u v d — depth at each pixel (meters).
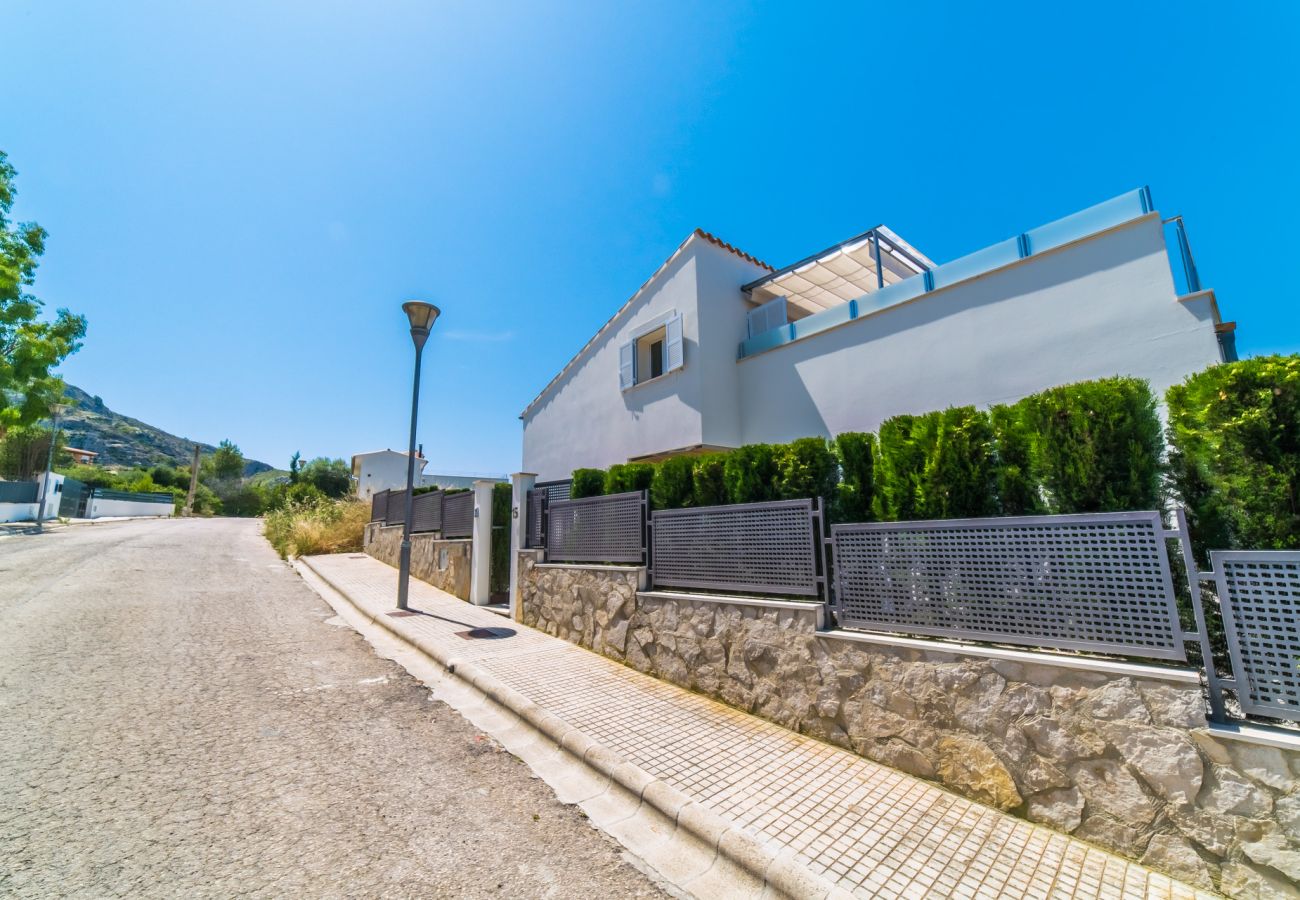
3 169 15.33
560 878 2.21
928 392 7.30
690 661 4.52
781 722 3.76
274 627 6.50
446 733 3.69
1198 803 2.16
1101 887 2.12
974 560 3.03
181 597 7.89
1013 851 2.35
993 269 6.73
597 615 5.66
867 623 3.47
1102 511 2.79
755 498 4.41
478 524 8.50
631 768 3.07
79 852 2.18
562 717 3.82
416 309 8.05
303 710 3.95
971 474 3.36
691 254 10.16
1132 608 2.48
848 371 8.35
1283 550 2.17
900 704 3.15
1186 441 2.65
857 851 2.34
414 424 7.98
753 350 10.00
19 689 4.01
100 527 21.78
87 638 5.47
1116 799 2.36
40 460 27.12
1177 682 2.27
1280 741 2.01
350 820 2.55
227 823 2.46
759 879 2.22
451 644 5.79
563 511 6.54
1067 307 6.07
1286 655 2.10
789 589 3.94
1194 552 2.66
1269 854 1.98
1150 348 5.41
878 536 3.47
